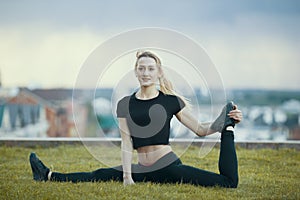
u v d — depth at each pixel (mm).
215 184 5797
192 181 5820
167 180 5875
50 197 5316
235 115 5801
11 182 6066
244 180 6414
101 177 6012
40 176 6082
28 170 6965
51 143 9133
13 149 8758
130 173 5820
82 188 5633
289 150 8742
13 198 5316
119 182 5910
